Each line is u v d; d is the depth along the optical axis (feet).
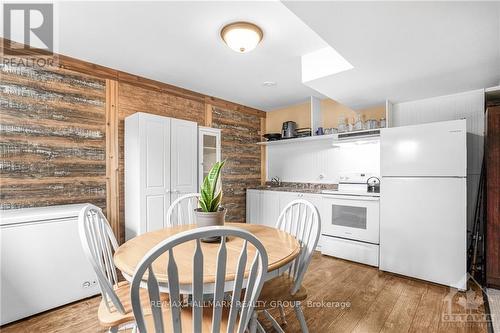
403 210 8.55
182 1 5.53
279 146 15.25
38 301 6.26
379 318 6.14
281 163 15.15
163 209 9.32
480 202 8.71
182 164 10.08
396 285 7.92
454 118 9.50
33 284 6.21
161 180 9.31
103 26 6.51
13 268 5.96
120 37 7.05
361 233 9.67
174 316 2.89
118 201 9.43
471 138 9.15
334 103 12.93
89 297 7.16
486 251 7.73
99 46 7.59
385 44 5.81
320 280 8.29
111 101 9.29
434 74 7.59
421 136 8.24
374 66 7.00
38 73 7.75
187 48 7.70
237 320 3.82
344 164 12.39
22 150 7.47
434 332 5.57
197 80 10.52
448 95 9.62
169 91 11.03
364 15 4.72
